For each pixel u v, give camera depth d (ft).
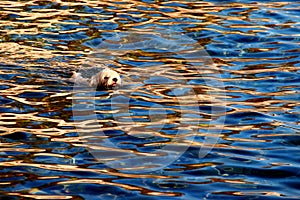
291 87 89.92
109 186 61.57
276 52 105.09
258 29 116.16
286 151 69.56
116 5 129.39
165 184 62.08
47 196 59.47
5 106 81.35
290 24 118.83
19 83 89.45
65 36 110.63
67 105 82.33
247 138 73.10
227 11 126.82
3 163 66.03
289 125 76.59
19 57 99.81
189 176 63.82
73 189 60.90
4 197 59.06
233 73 95.91
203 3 132.36
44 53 102.06
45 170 64.75
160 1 133.18
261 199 59.11
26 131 74.13
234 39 110.83
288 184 62.08
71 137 72.74
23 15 121.19
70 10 125.18
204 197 59.47
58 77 92.38
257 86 90.48
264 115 79.77
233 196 59.67
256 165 66.23
